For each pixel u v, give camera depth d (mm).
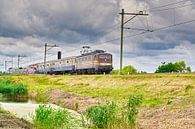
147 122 31516
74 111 43938
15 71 198625
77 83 82312
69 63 115188
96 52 96812
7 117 32438
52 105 52375
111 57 95750
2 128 25953
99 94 58406
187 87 48938
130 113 29609
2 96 73312
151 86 56594
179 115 32188
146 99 44906
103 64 94500
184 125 28250
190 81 51500
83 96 57125
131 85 62594
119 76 71750
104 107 30641
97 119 30094
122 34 74438
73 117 34062
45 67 139125
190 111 32875
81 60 105500
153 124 30344
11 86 76875
